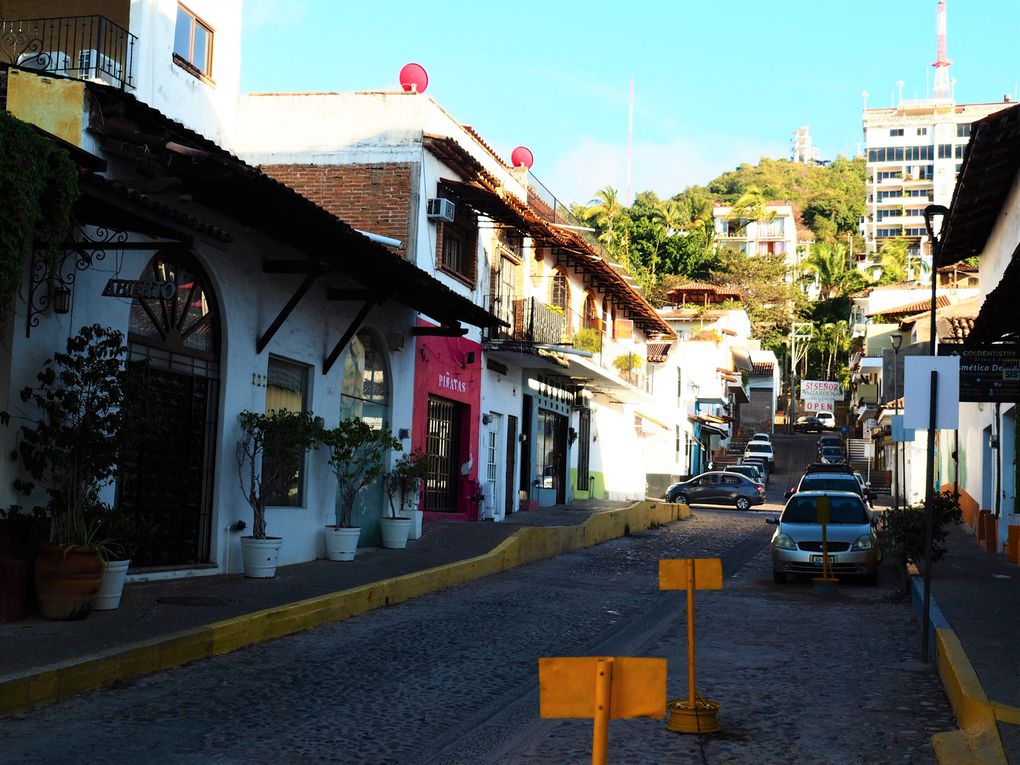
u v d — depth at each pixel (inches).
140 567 494.9
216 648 382.9
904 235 5954.7
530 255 1106.7
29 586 392.8
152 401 429.1
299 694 328.8
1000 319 573.0
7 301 348.8
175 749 261.9
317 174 842.2
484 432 1002.7
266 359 592.7
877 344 2689.5
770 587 685.3
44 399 408.8
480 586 625.6
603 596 607.5
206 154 433.7
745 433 3412.9
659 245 3941.9
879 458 2613.2
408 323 804.6
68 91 442.3
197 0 770.2
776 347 4424.2
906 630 499.2
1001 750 244.5
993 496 954.1
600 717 154.2
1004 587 590.9
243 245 563.8
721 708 327.9
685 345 2571.4
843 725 306.0
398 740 282.8
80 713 291.0
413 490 765.9
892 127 6067.9
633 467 1782.7
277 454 559.5
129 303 473.7
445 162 869.8
